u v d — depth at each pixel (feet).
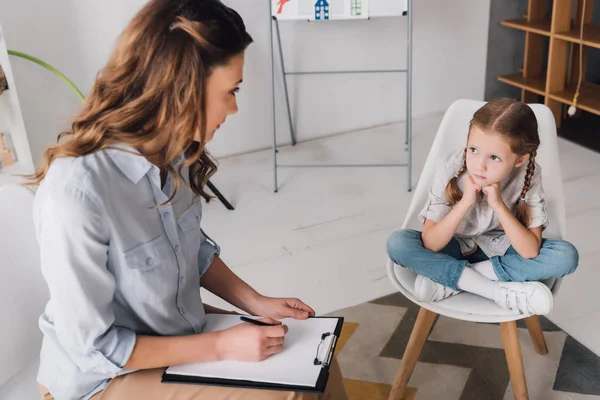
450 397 6.22
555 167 5.81
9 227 4.25
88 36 10.09
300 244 8.90
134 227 3.80
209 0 3.56
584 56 12.00
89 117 3.64
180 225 4.18
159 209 3.92
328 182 10.62
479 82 13.17
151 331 4.10
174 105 3.54
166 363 3.92
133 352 3.83
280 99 11.80
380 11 9.90
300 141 12.26
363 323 7.27
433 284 5.43
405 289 5.60
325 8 9.86
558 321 7.17
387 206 9.80
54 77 10.07
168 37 3.45
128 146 3.68
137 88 3.58
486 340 6.92
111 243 3.73
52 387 4.00
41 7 9.67
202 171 4.36
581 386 6.28
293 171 11.05
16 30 9.63
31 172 8.71
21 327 4.34
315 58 11.77
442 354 6.77
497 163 5.11
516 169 5.56
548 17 12.41
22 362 4.39
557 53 11.50
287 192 10.36
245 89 11.45
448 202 5.67
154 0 3.56
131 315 4.03
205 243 4.76
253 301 4.72
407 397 6.23
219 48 3.50
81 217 3.52
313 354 4.07
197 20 3.46
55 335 4.00
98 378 3.97
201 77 3.50
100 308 3.67
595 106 11.09
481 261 5.83
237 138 11.72
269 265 8.45
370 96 12.41
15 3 9.50
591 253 8.34
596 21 12.32
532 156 5.36
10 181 8.49
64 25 9.89
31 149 10.27
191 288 4.39
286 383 3.84
